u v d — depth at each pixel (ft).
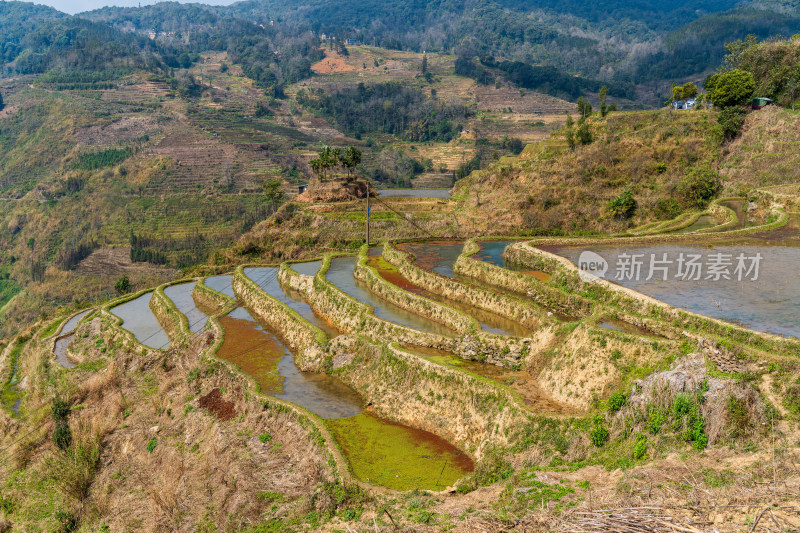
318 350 146.92
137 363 174.29
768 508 58.70
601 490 72.79
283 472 101.76
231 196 542.98
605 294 129.08
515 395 104.12
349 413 120.67
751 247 165.89
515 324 140.26
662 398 87.20
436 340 135.74
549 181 319.68
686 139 307.99
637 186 295.69
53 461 131.34
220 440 115.55
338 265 223.51
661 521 58.08
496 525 67.77
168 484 105.60
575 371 105.50
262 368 146.00
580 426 92.17
